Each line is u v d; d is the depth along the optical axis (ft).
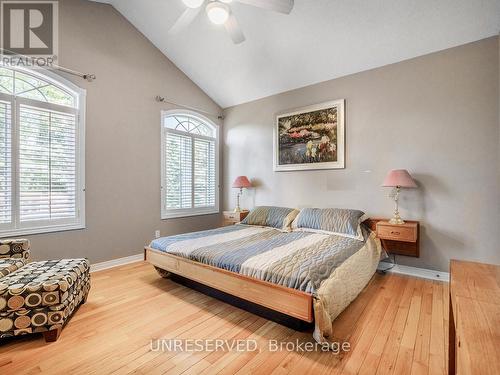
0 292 5.55
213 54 12.32
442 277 9.34
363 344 5.67
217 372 4.90
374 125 10.75
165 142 13.17
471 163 8.85
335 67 11.19
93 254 10.55
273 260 6.81
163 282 9.31
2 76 8.58
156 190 12.76
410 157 9.95
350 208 11.37
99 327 6.39
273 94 13.87
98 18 10.60
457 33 8.64
